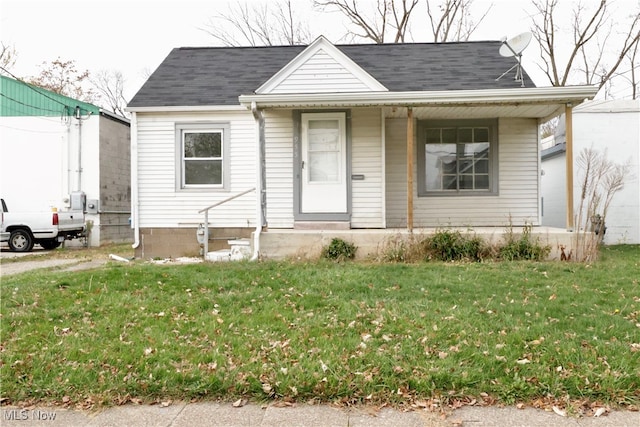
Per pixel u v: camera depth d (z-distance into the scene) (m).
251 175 9.42
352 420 2.68
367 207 8.77
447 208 9.69
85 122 13.81
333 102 7.65
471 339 3.70
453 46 10.93
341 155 8.73
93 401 2.91
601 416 2.68
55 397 2.97
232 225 9.46
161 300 5.05
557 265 6.89
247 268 6.66
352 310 4.57
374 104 7.70
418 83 9.24
